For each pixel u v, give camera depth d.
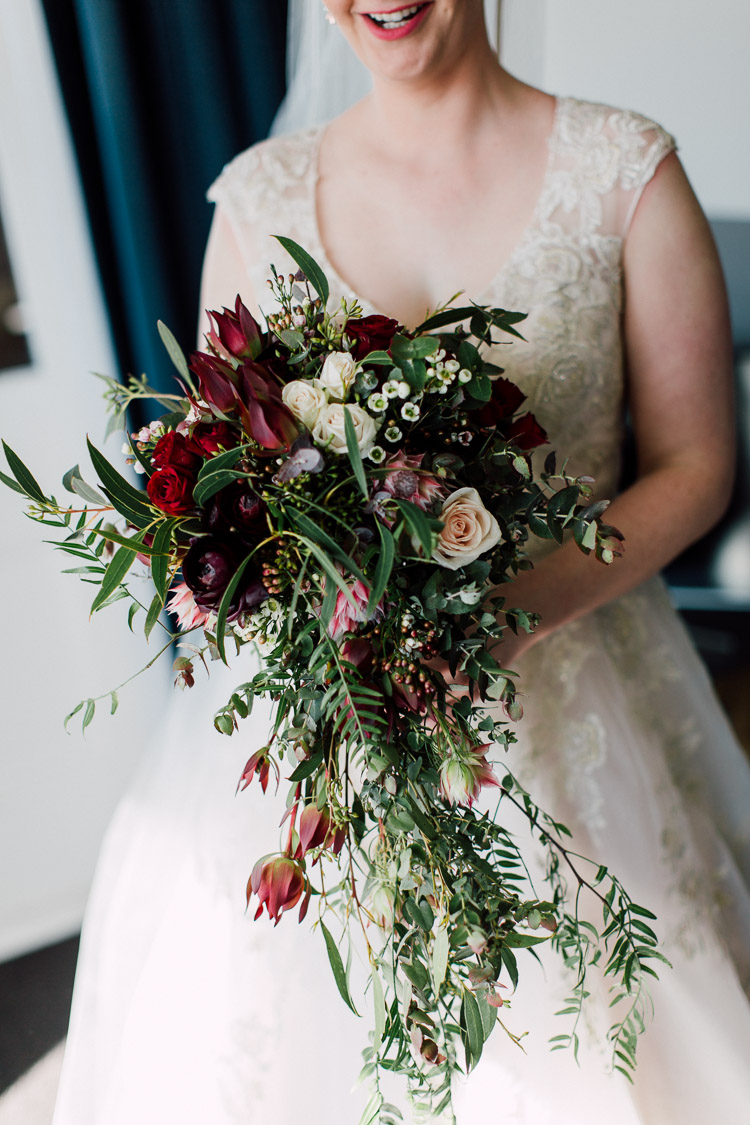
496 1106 1.03
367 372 0.75
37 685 1.93
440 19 0.98
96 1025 1.30
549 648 1.16
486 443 0.81
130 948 1.27
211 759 1.20
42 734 1.96
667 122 2.02
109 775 2.04
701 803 1.34
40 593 1.89
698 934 1.18
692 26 1.89
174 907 1.17
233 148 1.75
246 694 0.77
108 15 1.53
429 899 0.75
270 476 0.73
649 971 0.85
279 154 1.21
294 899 0.72
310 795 0.75
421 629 0.75
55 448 1.87
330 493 0.71
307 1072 1.04
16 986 1.89
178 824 1.23
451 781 0.73
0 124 1.66
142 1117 1.13
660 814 1.18
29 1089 1.66
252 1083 1.05
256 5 1.68
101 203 1.69
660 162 1.08
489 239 1.11
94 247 1.71
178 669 0.80
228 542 0.72
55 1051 1.73
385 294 1.15
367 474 0.71
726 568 2.27
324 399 0.72
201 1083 1.08
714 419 1.16
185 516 0.74
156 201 1.69
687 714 1.33
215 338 0.81
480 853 1.07
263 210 1.19
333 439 0.71
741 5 1.84
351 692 0.71
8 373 1.81
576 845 1.13
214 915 1.11
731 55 1.89
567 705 1.15
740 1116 1.12
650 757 1.21
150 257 1.71
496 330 1.09
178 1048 1.11
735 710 2.35
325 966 1.05
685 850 1.20
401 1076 1.03
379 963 0.76
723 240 2.10
